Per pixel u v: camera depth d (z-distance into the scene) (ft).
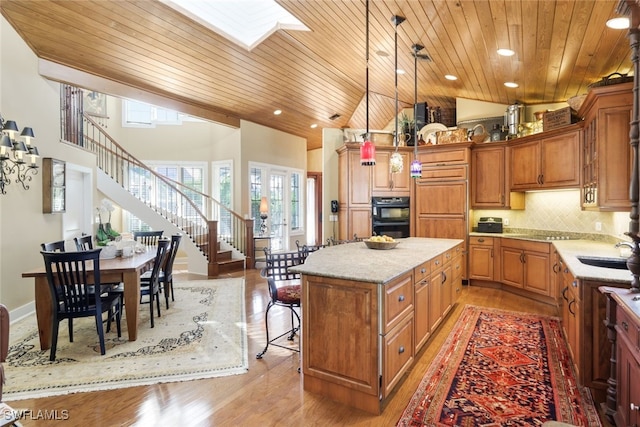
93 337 11.32
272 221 27.81
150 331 11.85
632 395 5.51
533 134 15.67
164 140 26.96
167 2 13.42
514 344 10.55
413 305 8.86
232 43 16.38
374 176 19.57
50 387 8.13
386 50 13.38
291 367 9.21
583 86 13.70
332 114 25.17
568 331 9.68
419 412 7.16
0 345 4.76
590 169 11.67
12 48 13.01
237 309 14.38
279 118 25.59
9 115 12.90
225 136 26.03
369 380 7.17
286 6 12.61
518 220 17.88
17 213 13.48
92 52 15.03
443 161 18.61
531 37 9.95
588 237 14.65
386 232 19.49
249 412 7.20
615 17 8.09
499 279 17.30
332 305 7.63
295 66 18.71
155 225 23.07
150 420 6.91
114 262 11.87
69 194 18.94
